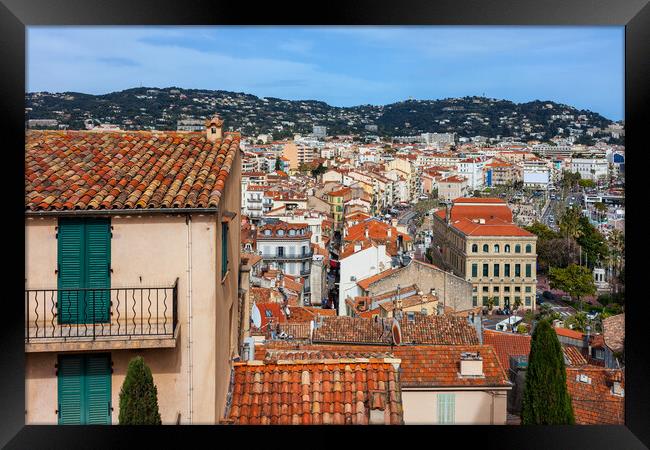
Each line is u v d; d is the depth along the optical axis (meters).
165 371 11.79
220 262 12.50
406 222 138.88
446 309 48.19
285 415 12.53
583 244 91.56
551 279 82.69
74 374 11.70
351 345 29.17
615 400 21.78
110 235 11.80
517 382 23.62
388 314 42.09
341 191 135.38
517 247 81.00
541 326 17.16
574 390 22.31
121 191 12.23
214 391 11.84
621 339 33.34
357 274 64.31
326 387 13.09
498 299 80.69
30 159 13.27
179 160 13.84
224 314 13.16
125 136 14.79
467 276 81.06
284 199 124.06
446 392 19.66
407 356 20.52
